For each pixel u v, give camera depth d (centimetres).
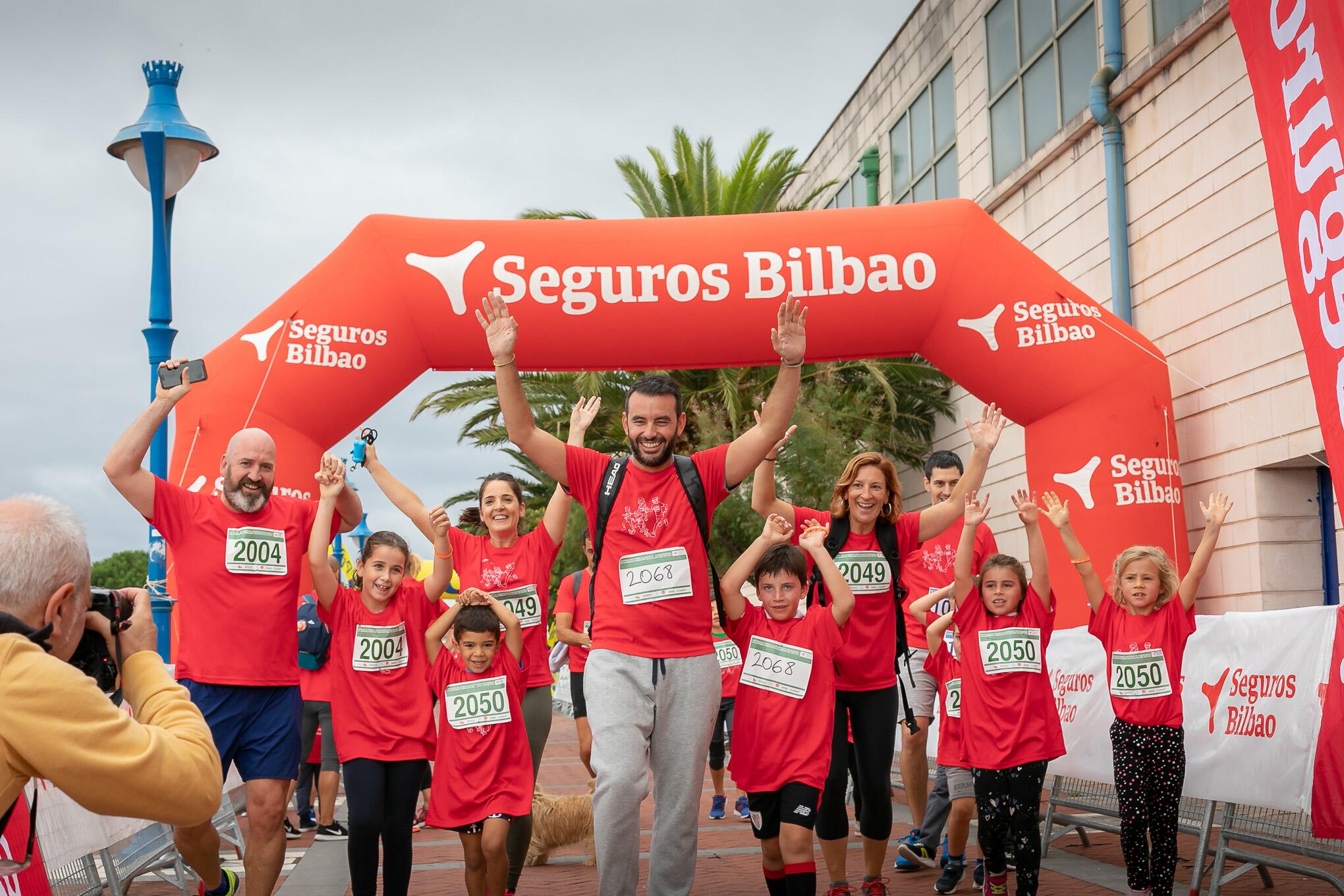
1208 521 602
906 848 673
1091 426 984
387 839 539
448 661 560
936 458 773
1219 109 1036
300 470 938
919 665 712
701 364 1009
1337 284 539
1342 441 539
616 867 428
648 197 2259
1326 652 539
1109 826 710
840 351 1005
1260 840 572
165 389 527
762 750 496
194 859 509
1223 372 1036
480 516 647
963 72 1628
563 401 2172
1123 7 1205
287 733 527
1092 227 1266
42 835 489
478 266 976
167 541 535
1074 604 975
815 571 557
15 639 204
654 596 435
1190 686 630
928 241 995
